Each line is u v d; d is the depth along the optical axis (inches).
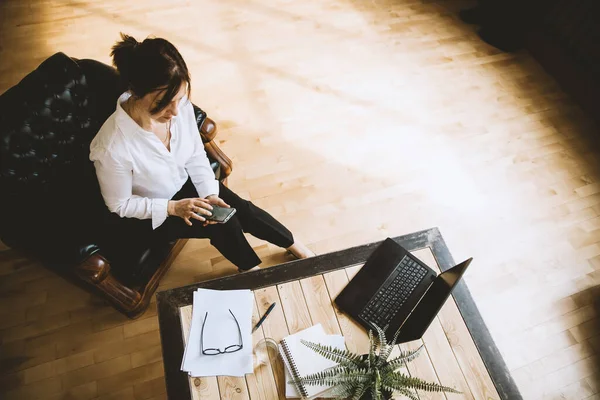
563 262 93.4
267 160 99.6
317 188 97.3
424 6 131.2
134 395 73.8
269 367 55.9
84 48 110.7
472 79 118.5
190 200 61.9
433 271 63.6
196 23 118.3
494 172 103.8
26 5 116.6
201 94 107.0
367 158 102.3
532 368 81.7
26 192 61.2
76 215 65.8
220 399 53.5
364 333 59.5
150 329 79.0
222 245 71.0
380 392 47.7
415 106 111.5
